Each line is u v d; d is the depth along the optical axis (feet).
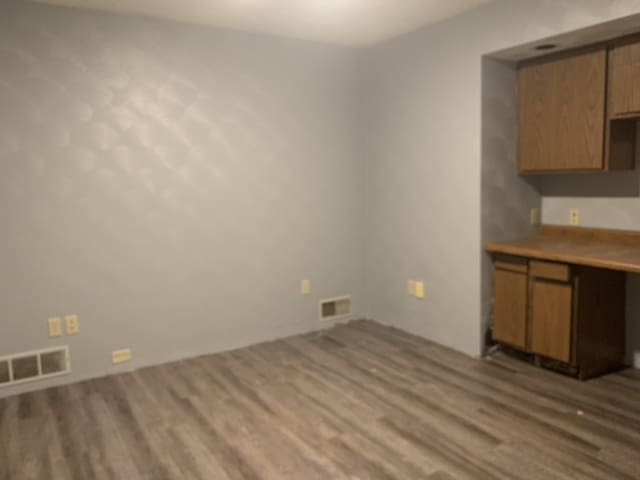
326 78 13.99
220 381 11.14
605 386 10.50
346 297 15.10
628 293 11.39
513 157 12.21
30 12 10.27
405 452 8.23
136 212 11.68
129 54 11.29
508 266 11.58
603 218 11.68
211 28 12.17
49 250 10.84
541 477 7.52
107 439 8.83
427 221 13.16
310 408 9.81
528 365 11.67
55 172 10.77
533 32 10.25
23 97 10.34
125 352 11.82
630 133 10.82
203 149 12.35
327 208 14.42
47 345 10.97
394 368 11.65
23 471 7.97
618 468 7.70
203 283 12.67
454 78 12.00
